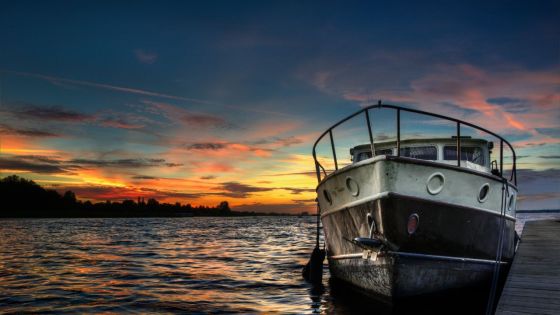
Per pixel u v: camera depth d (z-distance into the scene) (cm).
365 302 934
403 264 792
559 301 643
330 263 1105
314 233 4631
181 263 1706
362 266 881
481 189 841
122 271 1457
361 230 847
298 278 1317
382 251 788
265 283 1226
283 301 983
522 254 1073
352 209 852
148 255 2025
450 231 819
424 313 822
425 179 764
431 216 786
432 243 807
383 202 752
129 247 2519
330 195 942
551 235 1609
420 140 1045
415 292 824
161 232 4697
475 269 897
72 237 3597
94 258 1870
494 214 901
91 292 1076
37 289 1114
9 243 2828
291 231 5222
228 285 1193
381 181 751
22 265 1611
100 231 4838
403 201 755
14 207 13150
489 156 1059
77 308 908
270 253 2161
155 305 940
